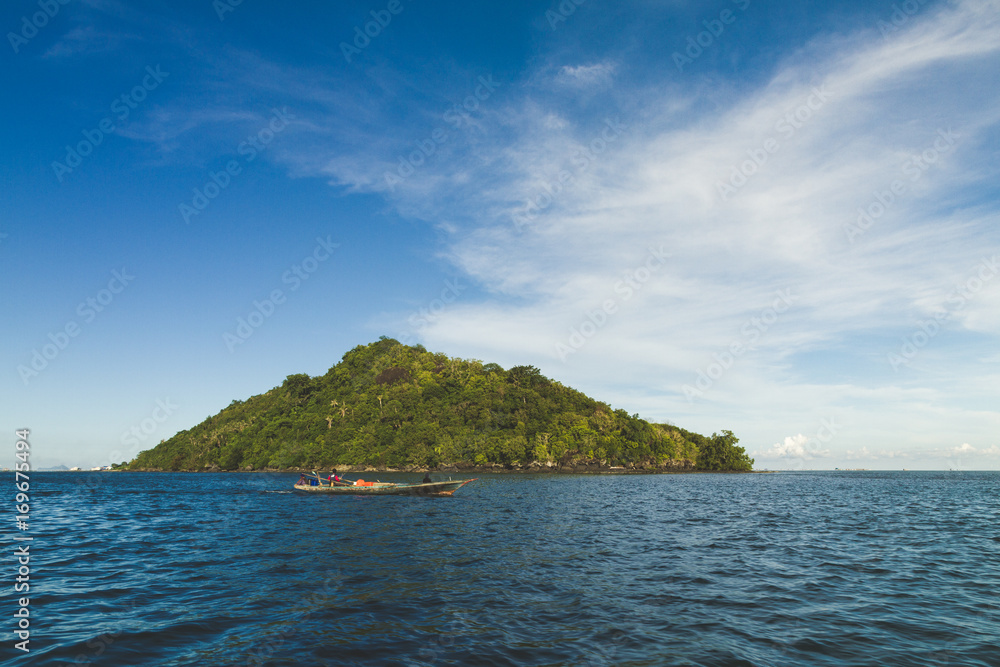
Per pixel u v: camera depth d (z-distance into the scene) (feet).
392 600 40.63
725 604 40.14
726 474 554.05
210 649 30.45
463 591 43.37
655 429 577.43
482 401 540.93
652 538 74.33
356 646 30.76
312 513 108.68
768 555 61.46
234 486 253.03
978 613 38.50
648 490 216.54
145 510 122.01
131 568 53.57
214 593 43.09
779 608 39.27
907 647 31.37
